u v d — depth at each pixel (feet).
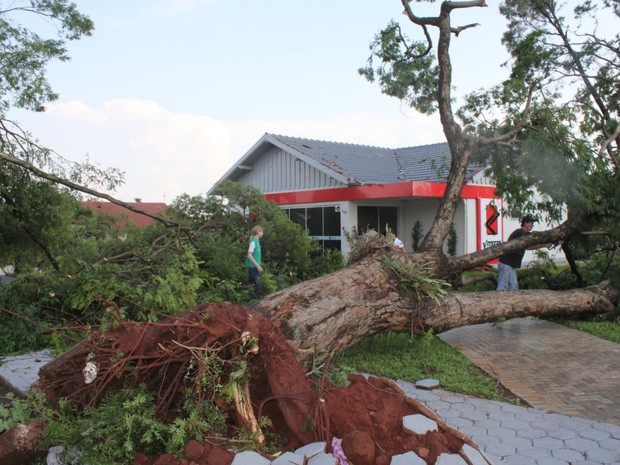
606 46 36.88
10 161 28.84
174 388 12.19
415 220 71.10
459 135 31.42
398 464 9.97
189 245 32.73
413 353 23.84
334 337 19.75
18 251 34.83
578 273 35.53
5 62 31.48
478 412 16.97
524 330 29.43
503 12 40.52
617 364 22.43
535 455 13.65
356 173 66.18
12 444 11.73
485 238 66.64
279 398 11.92
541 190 32.55
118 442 11.12
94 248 32.91
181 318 12.89
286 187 73.56
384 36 36.76
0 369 19.62
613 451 13.91
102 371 12.89
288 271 40.16
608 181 31.99
